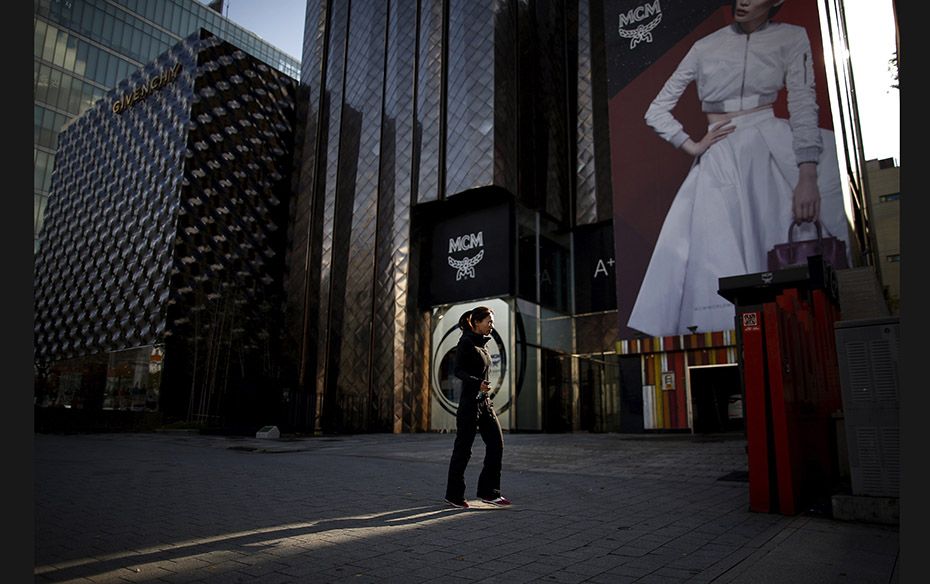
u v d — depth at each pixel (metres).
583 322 29.06
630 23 24.78
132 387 30.39
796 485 5.25
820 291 7.97
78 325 37.03
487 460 5.59
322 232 32.84
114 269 35.03
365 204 31.03
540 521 4.73
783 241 19.55
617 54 24.84
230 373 30.86
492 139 26.61
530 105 29.70
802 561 3.52
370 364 28.23
